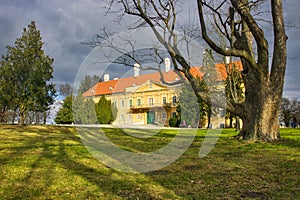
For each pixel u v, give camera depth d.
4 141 11.94
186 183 4.48
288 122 45.12
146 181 4.62
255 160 6.58
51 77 28.70
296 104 45.78
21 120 27.52
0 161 6.54
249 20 10.06
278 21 10.22
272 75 10.52
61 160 6.65
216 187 4.22
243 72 11.07
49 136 14.82
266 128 10.66
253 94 10.87
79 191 4.04
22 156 7.36
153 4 11.14
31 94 27.48
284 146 9.00
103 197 3.75
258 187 4.19
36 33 28.38
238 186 4.26
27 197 3.74
